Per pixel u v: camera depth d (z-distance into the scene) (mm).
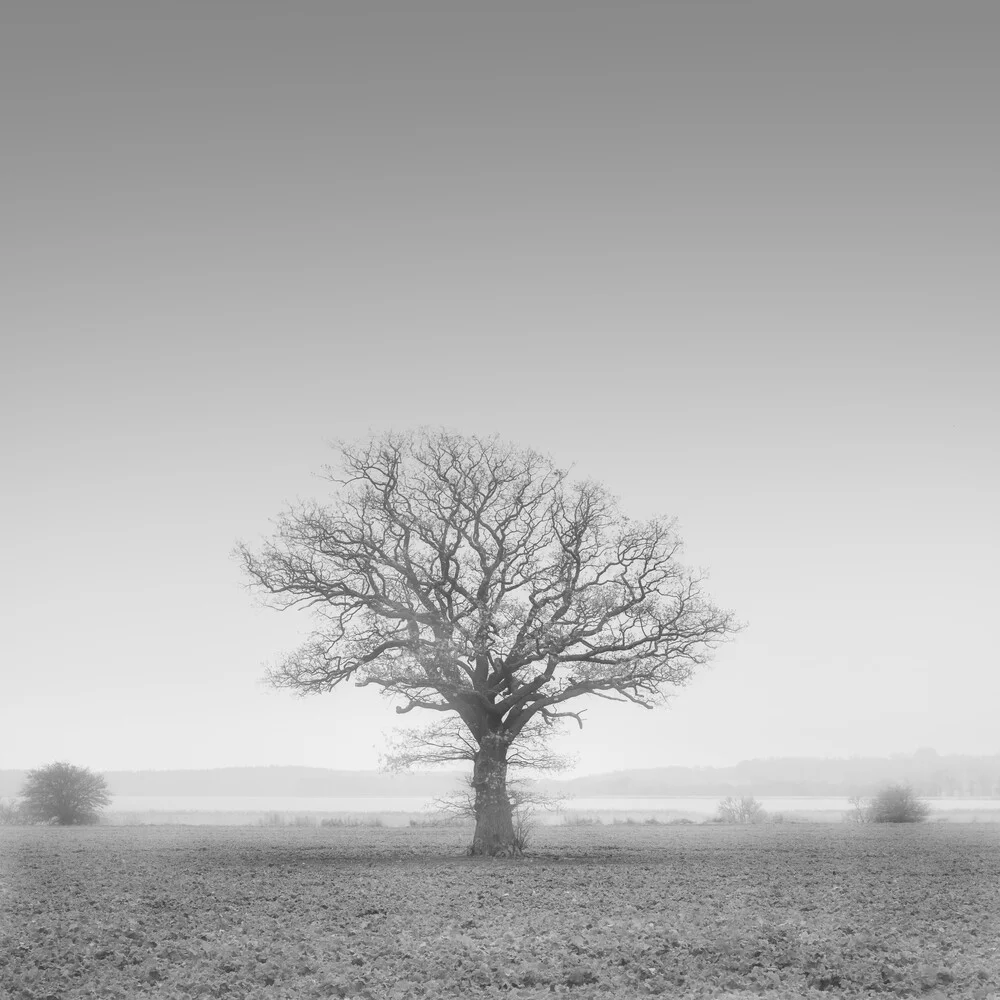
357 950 17984
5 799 116938
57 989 14898
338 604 42188
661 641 41688
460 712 42281
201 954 17469
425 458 44219
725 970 16359
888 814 81062
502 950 17984
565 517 43500
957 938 19531
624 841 54906
